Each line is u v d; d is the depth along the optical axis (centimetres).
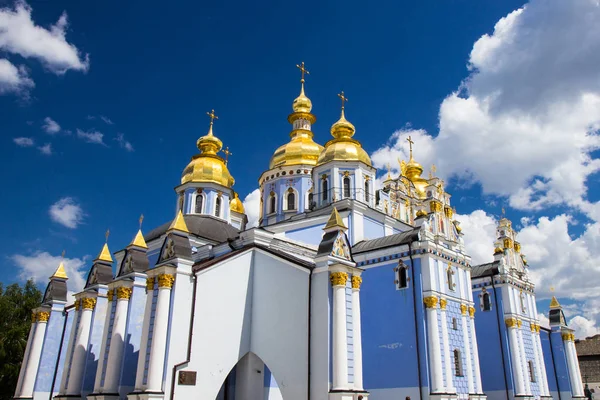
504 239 5216
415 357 3200
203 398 2517
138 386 2412
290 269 2722
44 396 3794
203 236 4138
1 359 4909
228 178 4941
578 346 7688
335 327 2411
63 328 4016
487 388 4350
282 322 2669
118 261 4731
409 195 5288
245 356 2894
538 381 4469
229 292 2780
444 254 3512
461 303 3556
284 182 5228
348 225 4084
